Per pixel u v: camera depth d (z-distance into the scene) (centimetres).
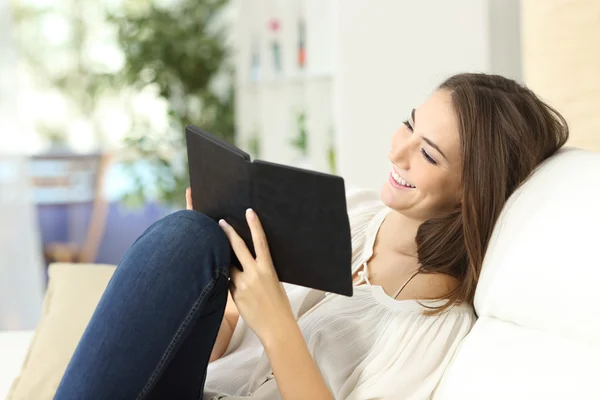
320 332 137
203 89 514
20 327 349
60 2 531
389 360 127
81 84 538
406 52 321
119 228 502
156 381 119
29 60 529
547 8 245
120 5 532
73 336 162
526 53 262
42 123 534
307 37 394
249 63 450
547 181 122
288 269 121
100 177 452
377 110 330
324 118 394
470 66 309
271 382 137
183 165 511
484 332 118
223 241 121
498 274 119
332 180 108
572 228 109
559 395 99
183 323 118
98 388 116
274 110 427
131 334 117
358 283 146
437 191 135
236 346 157
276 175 112
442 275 138
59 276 189
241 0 446
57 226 459
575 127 238
